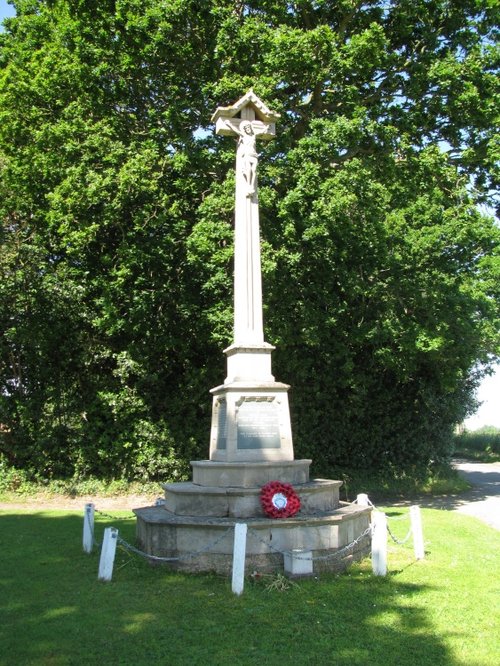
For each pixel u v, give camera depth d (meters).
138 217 14.52
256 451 9.32
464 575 8.05
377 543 8.00
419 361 19.88
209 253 14.05
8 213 17.17
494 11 16.98
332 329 18.05
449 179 17.22
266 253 13.91
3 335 17.33
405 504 17.48
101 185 13.69
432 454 21.53
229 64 15.18
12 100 16.53
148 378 17.67
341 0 15.82
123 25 15.27
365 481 20.14
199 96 15.69
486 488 21.59
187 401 18.14
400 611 6.45
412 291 17.34
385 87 17.20
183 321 17.28
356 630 5.89
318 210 13.61
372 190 14.37
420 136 17.78
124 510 15.30
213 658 5.20
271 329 15.77
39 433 17.64
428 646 5.48
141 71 15.59
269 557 7.84
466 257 17.81
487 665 5.05
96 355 17.92
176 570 8.00
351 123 13.95
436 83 16.59
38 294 16.97
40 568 8.41
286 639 5.65
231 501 8.47
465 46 17.14
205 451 18.14
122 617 6.23
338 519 8.25
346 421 20.34
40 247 17.09
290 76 14.97
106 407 17.86
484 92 16.72
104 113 16.02
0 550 9.69
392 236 16.84
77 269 17.17
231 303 15.50
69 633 5.79
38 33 18.08
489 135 17.53
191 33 15.42
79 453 17.56
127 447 17.73
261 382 9.54
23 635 5.73
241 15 16.23
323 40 14.52
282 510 8.13
